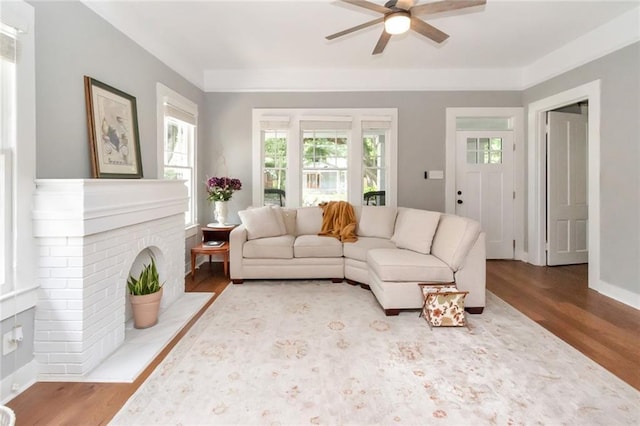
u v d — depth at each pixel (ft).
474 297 9.55
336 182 16.22
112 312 7.36
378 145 16.30
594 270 11.67
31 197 6.23
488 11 10.19
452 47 13.03
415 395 5.88
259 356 7.23
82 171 8.01
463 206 16.28
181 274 10.97
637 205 10.18
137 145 10.15
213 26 10.95
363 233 13.67
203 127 15.71
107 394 5.96
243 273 12.47
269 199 16.33
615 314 9.54
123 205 7.54
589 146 11.85
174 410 5.49
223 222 14.52
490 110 15.80
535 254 15.16
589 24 11.10
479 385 6.17
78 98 7.88
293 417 5.32
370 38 12.13
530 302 10.55
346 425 5.15
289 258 12.51
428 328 8.65
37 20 6.70
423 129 15.92
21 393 5.98
